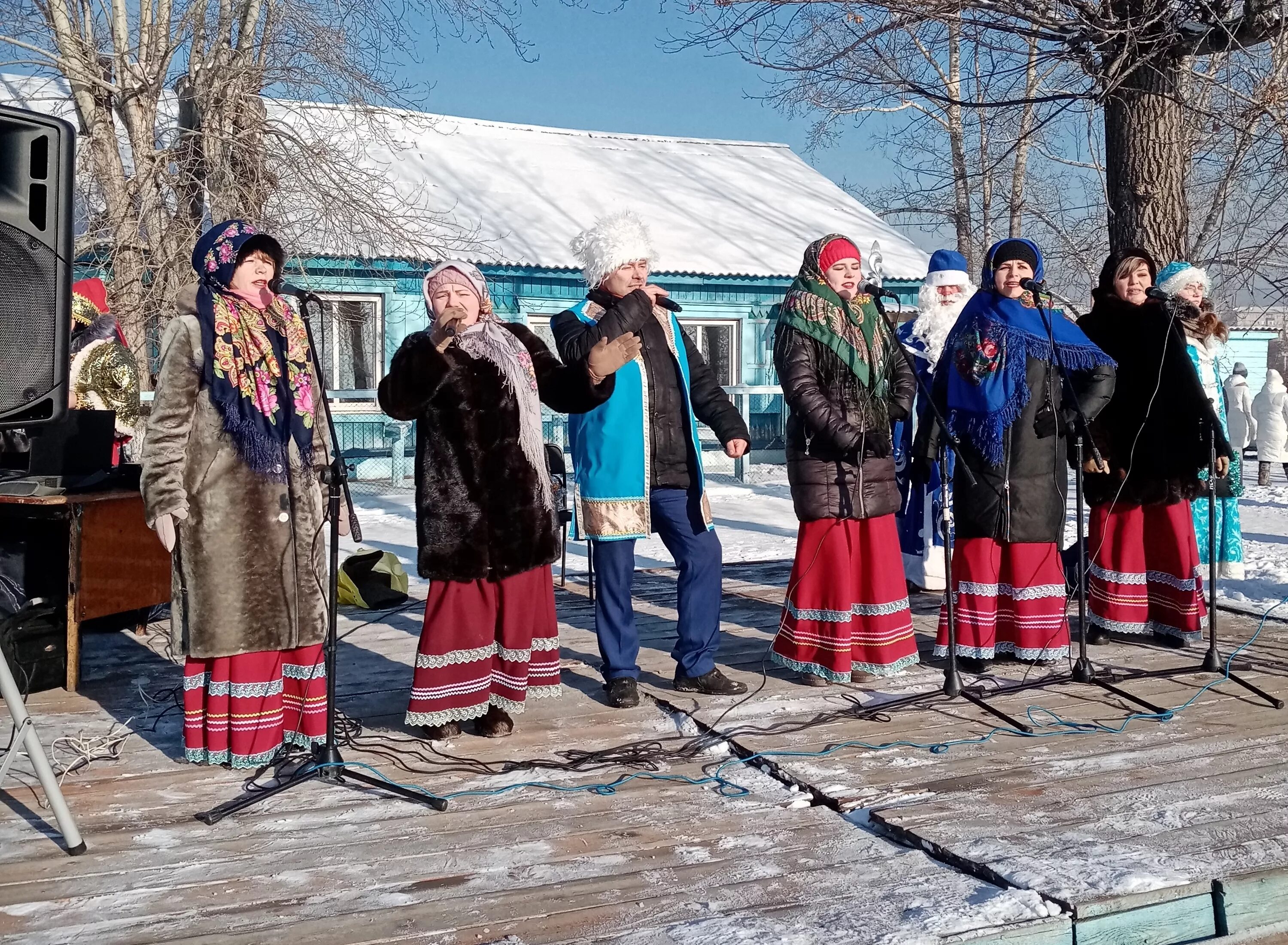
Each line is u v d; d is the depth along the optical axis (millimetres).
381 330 13836
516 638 3814
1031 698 4223
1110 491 4902
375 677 4703
